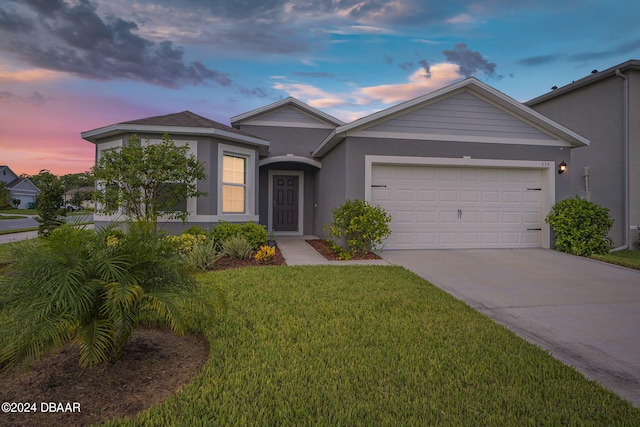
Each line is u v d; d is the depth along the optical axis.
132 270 2.73
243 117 12.77
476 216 9.42
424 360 3.03
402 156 8.92
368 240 8.46
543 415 2.30
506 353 3.22
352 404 2.36
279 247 9.80
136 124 8.46
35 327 2.29
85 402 2.38
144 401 2.40
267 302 4.49
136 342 3.34
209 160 8.88
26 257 2.60
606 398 2.52
